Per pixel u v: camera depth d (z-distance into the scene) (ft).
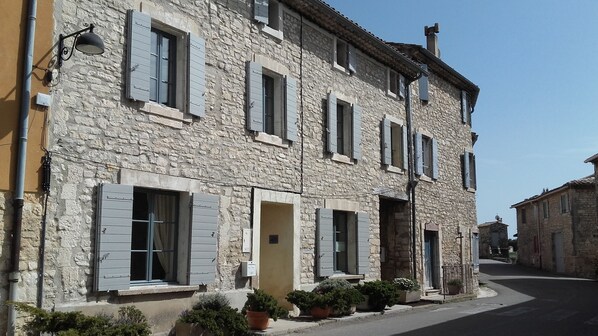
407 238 50.90
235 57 33.09
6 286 21.70
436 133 58.34
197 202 29.12
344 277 40.70
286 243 36.58
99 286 24.31
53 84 23.73
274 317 30.71
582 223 97.55
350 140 43.27
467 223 63.52
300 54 38.73
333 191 40.75
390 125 49.47
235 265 31.65
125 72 26.71
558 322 35.94
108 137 25.70
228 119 32.09
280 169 35.78
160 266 28.43
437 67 58.85
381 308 40.24
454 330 31.83
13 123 22.43
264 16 35.24
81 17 25.11
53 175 23.48
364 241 43.11
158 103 28.73
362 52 45.83
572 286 73.46
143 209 27.68
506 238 164.04
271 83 37.01
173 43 30.04
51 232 23.24
